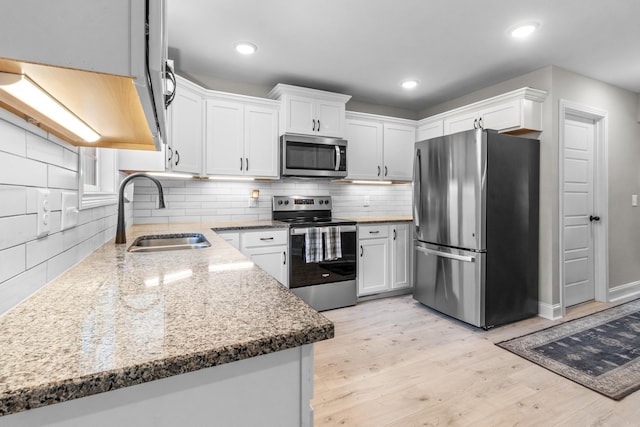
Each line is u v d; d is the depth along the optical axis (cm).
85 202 126
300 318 65
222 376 56
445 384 190
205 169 290
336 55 278
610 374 199
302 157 325
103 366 46
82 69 47
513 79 328
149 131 100
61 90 61
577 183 332
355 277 336
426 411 166
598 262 347
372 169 379
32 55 45
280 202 353
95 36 47
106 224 174
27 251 77
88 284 89
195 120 279
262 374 59
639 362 213
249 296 79
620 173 358
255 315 66
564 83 304
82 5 47
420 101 402
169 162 249
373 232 351
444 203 294
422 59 286
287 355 61
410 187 443
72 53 46
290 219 357
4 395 40
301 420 62
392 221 361
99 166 170
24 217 75
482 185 262
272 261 297
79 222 121
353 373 202
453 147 284
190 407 53
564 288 302
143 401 50
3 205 66
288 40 252
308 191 376
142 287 87
